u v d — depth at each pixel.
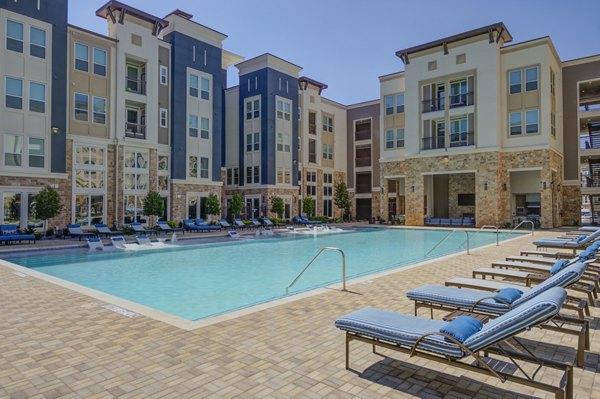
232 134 34.78
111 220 22.34
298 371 3.68
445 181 32.28
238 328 4.91
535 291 4.20
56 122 20.05
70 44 20.95
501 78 26.97
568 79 28.50
